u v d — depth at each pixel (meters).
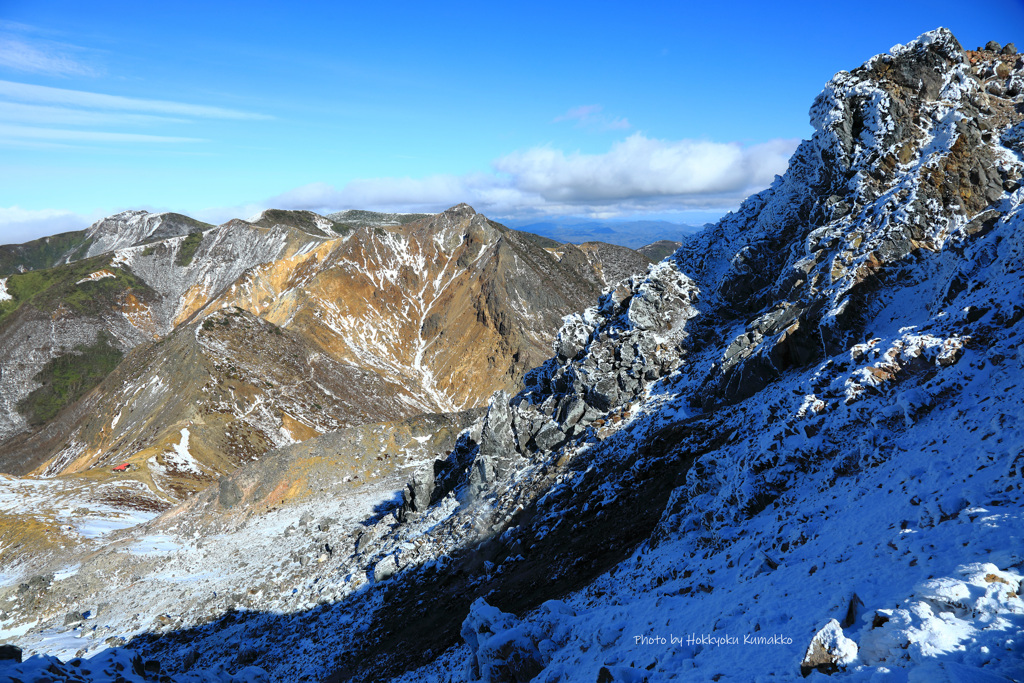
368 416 173.50
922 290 37.41
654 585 23.78
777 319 42.88
